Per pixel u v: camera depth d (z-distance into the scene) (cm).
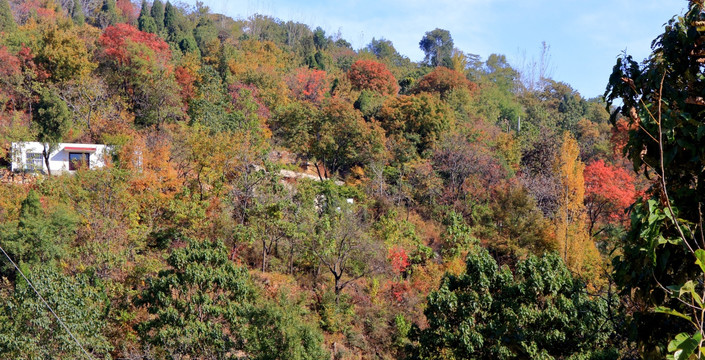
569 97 11031
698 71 548
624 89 582
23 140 4603
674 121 522
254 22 13112
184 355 2281
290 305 2381
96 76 5794
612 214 4291
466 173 5241
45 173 4372
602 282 2602
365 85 8494
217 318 2433
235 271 2503
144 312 2727
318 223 3547
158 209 3775
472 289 2081
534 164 5825
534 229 3772
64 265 3066
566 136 3853
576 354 1705
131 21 10644
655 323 565
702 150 516
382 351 3136
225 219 3678
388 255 3672
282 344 2148
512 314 1870
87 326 2267
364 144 5681
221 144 3944
